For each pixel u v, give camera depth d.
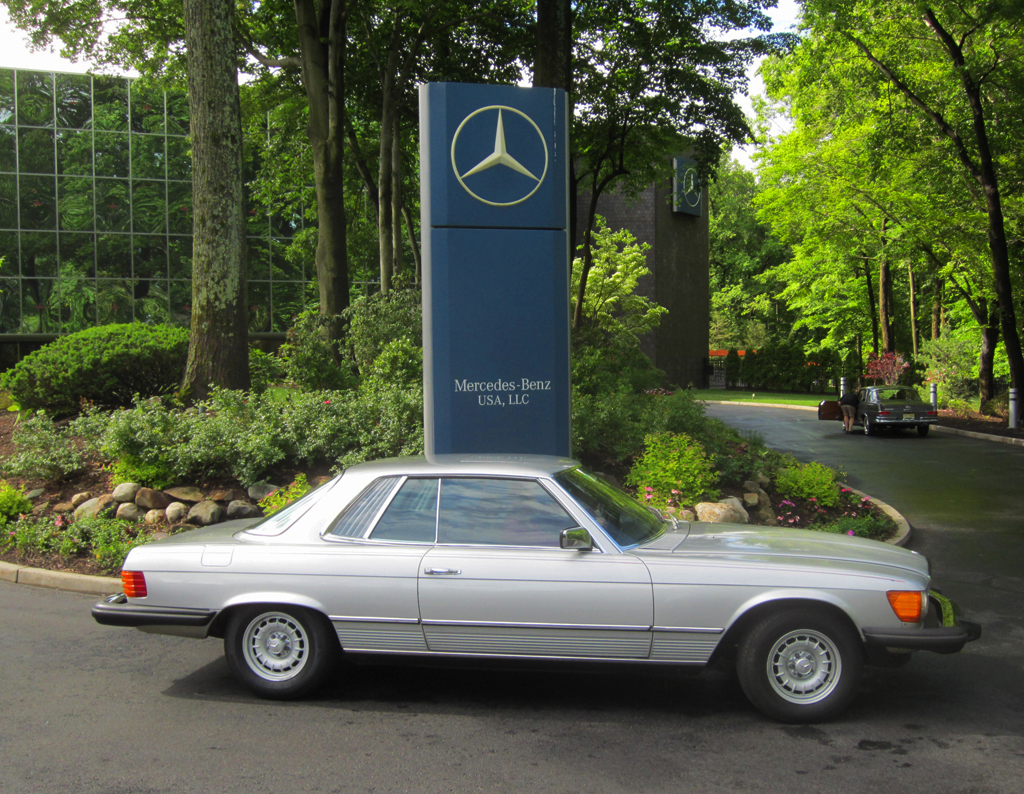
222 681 5.55
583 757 4.33
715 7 19.06
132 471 9.77
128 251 33.97
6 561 8.70
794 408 37.28
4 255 32.53
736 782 4.03
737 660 4.84
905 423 23.69
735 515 9.38
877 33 22.50
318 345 14.73
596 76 20.95
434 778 4.09
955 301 34.97
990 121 23.92
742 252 60.34
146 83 22.19
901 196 26.67
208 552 5.16
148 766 4.24
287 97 22.52
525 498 5.11
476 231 8.85
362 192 29.45
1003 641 6.50
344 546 5.08
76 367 13.67
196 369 12.86
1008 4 18.23
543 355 8.95
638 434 11.39
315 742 4.54
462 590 4.87
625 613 4.77
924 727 4.73
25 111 32.62
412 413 10.49
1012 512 12.24
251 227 35.56
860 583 4.70
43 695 5.29
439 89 8.79
